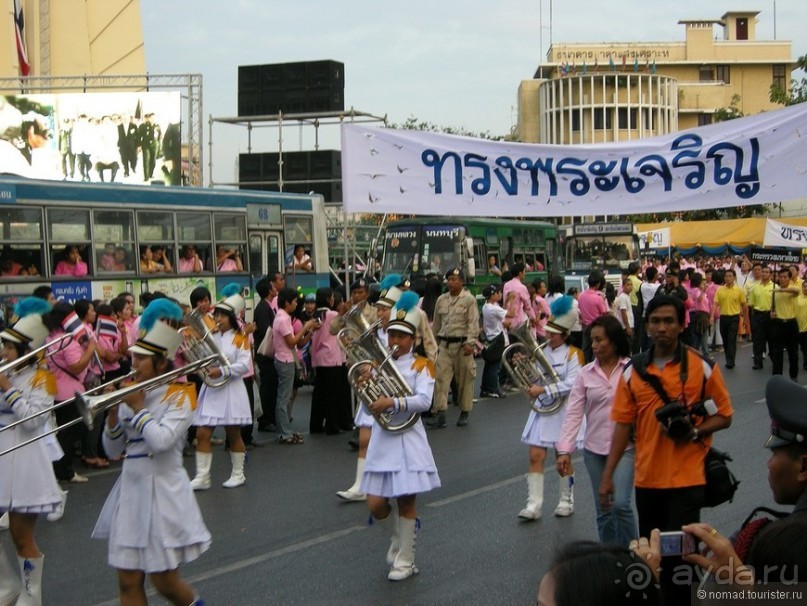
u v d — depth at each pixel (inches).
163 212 751.7
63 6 1503.4
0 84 1379.2
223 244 799.1
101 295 700.7
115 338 466.9
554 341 332.2
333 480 409.4
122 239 721.0
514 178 413.7
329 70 1103.6
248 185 1105.4
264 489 394.6
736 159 392.2
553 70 3457.2
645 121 3267.7
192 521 224.8
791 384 133.6
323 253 897.5
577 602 84.6
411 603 257.3
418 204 419.2
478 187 416.2
